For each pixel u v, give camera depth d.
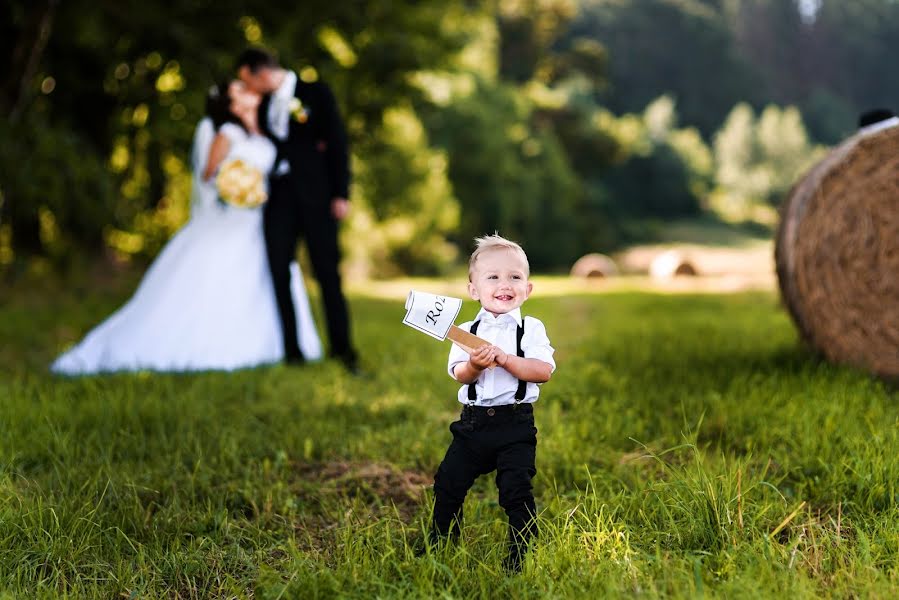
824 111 151.00
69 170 14.31
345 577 3.59
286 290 8.98
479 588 3.53
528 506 3.89
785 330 11.35
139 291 9.01
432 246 56.72
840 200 7.97
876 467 4.60
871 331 7.93
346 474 5.33
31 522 4.17
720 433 5.79
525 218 74.00
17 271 16.06
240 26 19.36
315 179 8.89
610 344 10.30
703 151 123.19
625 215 107.56
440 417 6.76
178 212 24.89
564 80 93.38
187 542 4.29
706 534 3.92
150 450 5.67
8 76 14.20
